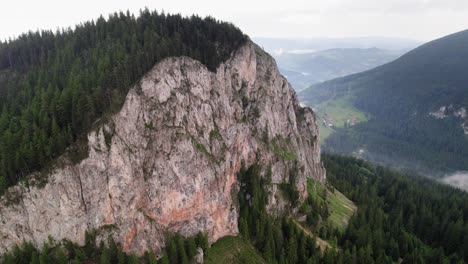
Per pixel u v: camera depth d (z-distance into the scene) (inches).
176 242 4097.0
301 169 6225.4
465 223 6830.7
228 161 4881.9
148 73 4281.5
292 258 4662.9
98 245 3708.2
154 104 4202.8
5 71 6038.4
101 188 3745.1
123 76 4188.0
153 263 3732.8
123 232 3779.5
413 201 7751.0
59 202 3634.4
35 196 3580.2
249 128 5625.0
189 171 4252.0
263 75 6540.4
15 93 4972.9
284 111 6894.7
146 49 4702.3
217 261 4261.8
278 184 5812.0
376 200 7805.1
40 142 3750.0
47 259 3472.0
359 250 5098.4
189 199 4249.5
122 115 3929.6
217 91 5083.7
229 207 4763.8
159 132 4136.3
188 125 4443.9
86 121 3865.7
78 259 3560.5
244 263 4335.6
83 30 6358.3
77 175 3695.9
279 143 6250.0
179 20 5949.8
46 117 4003.4
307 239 5017.2
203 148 4520.2
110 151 3774.6
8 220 3511.3
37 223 3595.0
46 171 3634.4
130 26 5772.6
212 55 5236.2
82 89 4192.9
